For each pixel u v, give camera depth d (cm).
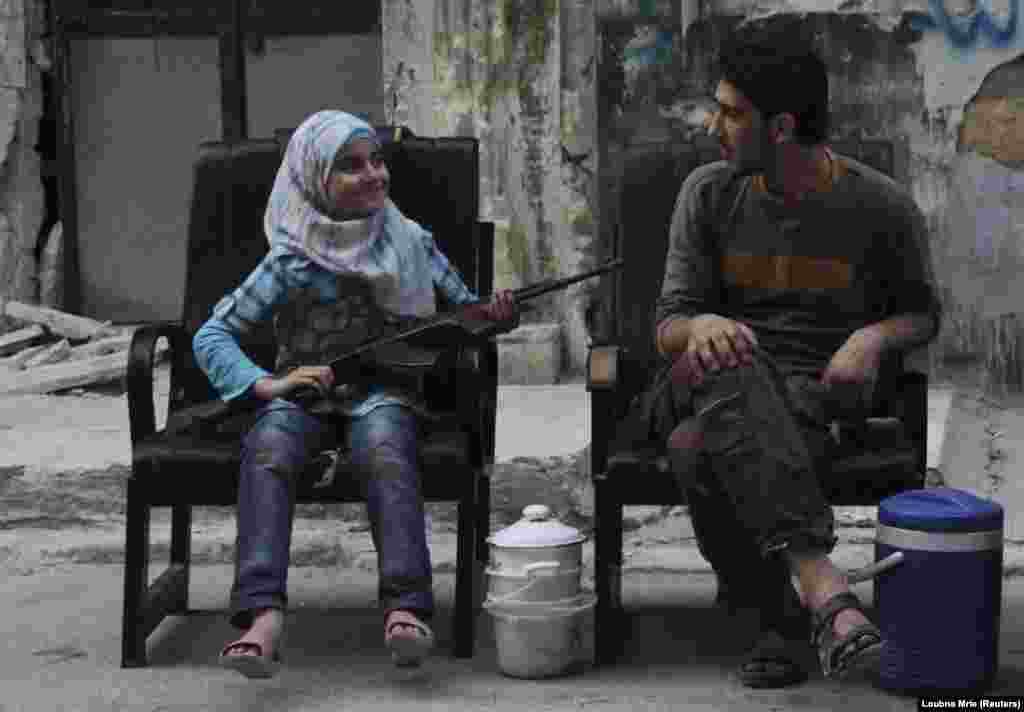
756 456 551
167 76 1127
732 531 579
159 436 630
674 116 1011
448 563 773
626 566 769
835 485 587
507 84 1015
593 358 620
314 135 641
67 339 1115
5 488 821
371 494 593
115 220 1141
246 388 617
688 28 1004
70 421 927
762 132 586
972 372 1001
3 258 1127
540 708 562
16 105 1123
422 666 619
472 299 672
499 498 798
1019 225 989
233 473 609
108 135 1135
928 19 989
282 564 579
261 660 559
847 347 586
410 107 1038
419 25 1030
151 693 588
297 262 640
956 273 1001
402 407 619
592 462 613
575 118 1012
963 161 995
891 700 564
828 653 535
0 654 645
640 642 648
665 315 610
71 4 1126
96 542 800
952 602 559
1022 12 979
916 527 558
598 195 1019
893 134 1000
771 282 612
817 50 998
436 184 698
